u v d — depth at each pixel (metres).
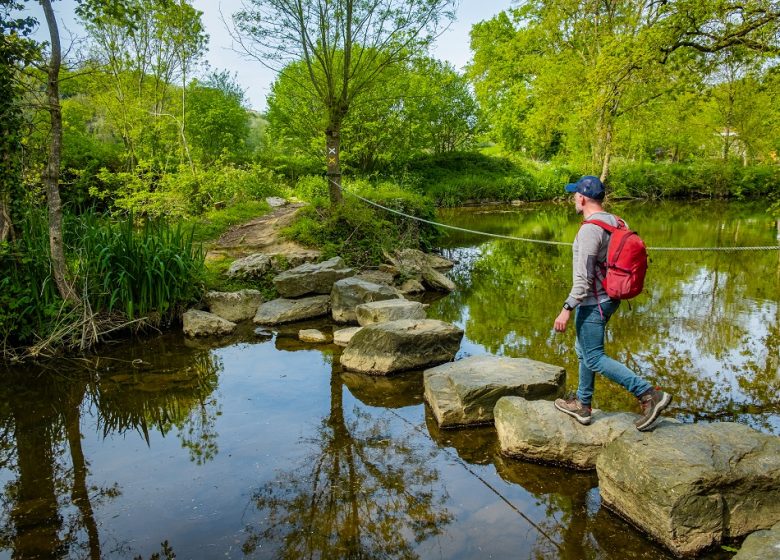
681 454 3.13
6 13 6.50
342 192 11.99
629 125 25.86
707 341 6.46
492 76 35.91
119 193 13.19
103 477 3.89
